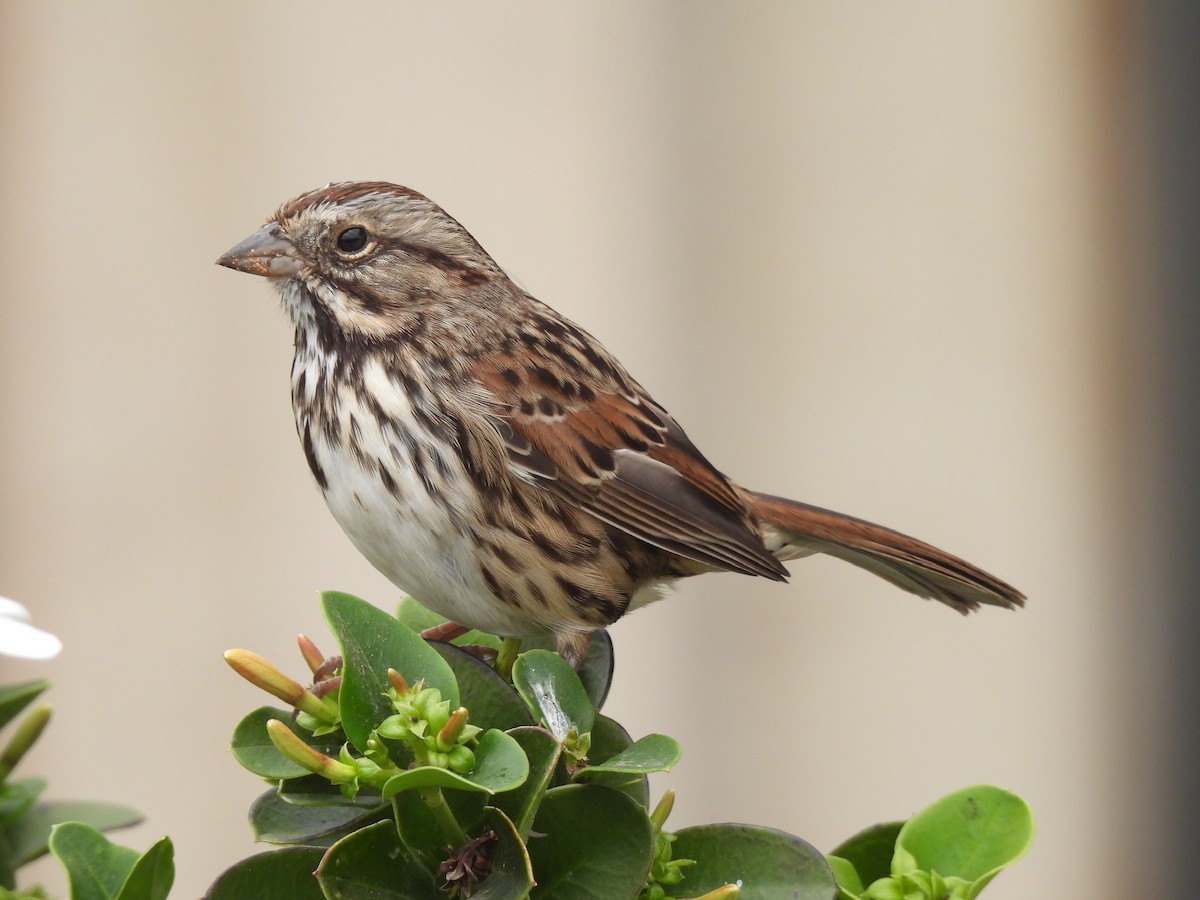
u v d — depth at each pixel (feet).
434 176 39.86
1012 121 39.11
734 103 40.01
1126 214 39.14
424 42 39.58
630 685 40.29
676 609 40.22
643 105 39.93
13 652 15.89
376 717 13.05
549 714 14.11
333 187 22.39
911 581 26.17
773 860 13.66
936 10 39.24
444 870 12.79
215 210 39.88
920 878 13.89
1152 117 38.96
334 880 12.80
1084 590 39.50
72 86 39.91
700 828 13.87
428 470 21.20
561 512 21.83
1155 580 39.37
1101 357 39.34
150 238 40.01
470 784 12.14
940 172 39.45
